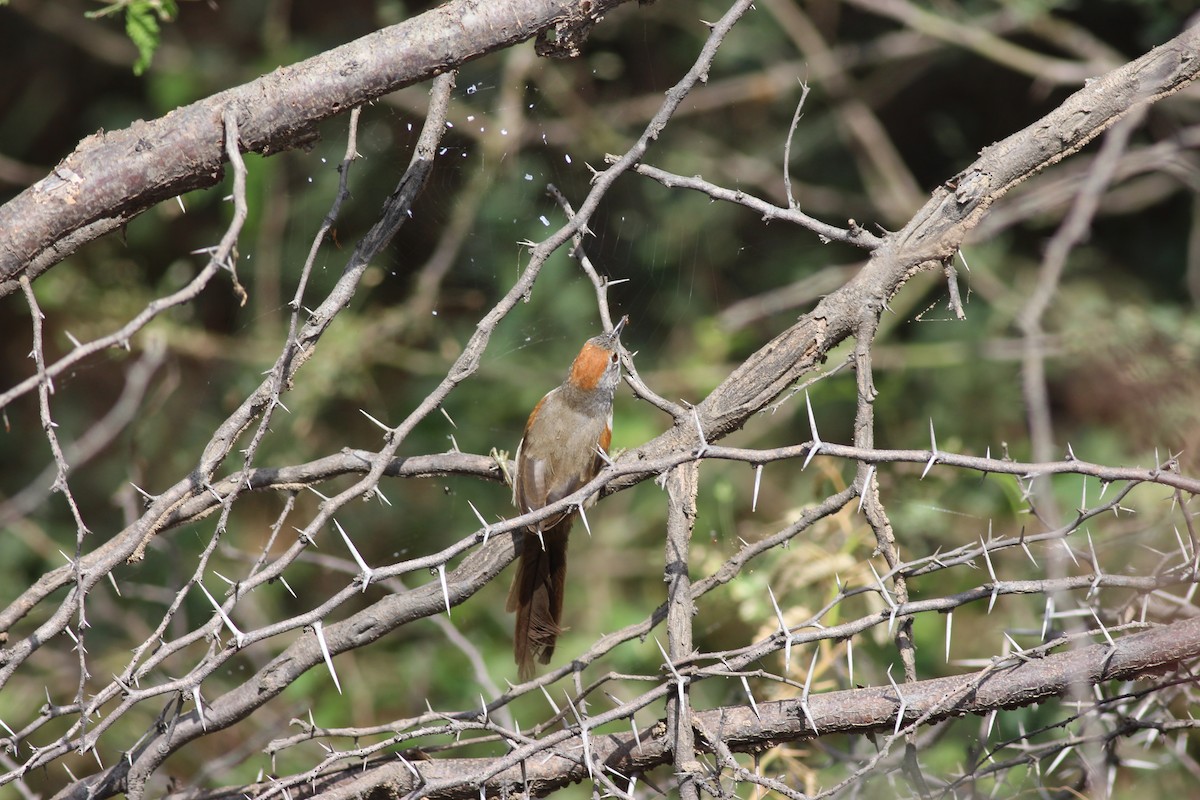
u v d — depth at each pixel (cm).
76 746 591
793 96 1452
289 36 1448
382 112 1124
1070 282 1327
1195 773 668
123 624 1189
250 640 536
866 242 624
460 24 587
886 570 800
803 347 630
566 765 617
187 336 1291
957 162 1490
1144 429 937
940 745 917
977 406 1263
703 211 1391
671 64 1458
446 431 1306
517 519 523
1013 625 969
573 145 1280
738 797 589
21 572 1323
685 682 548
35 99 1545
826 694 589
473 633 1206
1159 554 696
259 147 595
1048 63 1288
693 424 621
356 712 1149
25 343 1497
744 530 1035
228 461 1277
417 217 1062
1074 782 681
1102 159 669
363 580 525
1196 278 1219
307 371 1234
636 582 1289
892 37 1411
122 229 623
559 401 868
